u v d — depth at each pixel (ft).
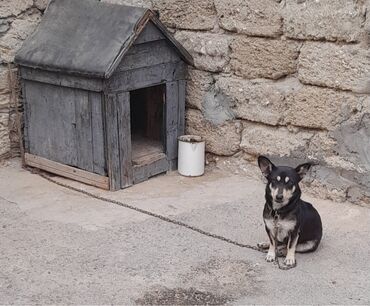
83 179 11.43
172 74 11.69
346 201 10.61
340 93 10.34
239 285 8.06
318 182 10.82
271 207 8.31
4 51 12.13
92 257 8.73
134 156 11.72
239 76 11.53
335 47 10.19
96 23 11.17
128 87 10.91
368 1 9.78
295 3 10.53
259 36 11.09
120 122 10.92
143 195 10.96
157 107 12.44
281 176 8.15
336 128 10.48
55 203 10.61
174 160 12.12
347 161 10.46
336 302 7.68
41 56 11.33
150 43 11.09
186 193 11.09
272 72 11.09
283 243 8.71
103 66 10.36
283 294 7.86
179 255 8.82
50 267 8.47
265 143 11.40
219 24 11.59
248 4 11.03
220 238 9.32
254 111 11.41
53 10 12.02
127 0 12.42
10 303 7.62
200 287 8.00
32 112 11.95
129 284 8.05
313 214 8.73
